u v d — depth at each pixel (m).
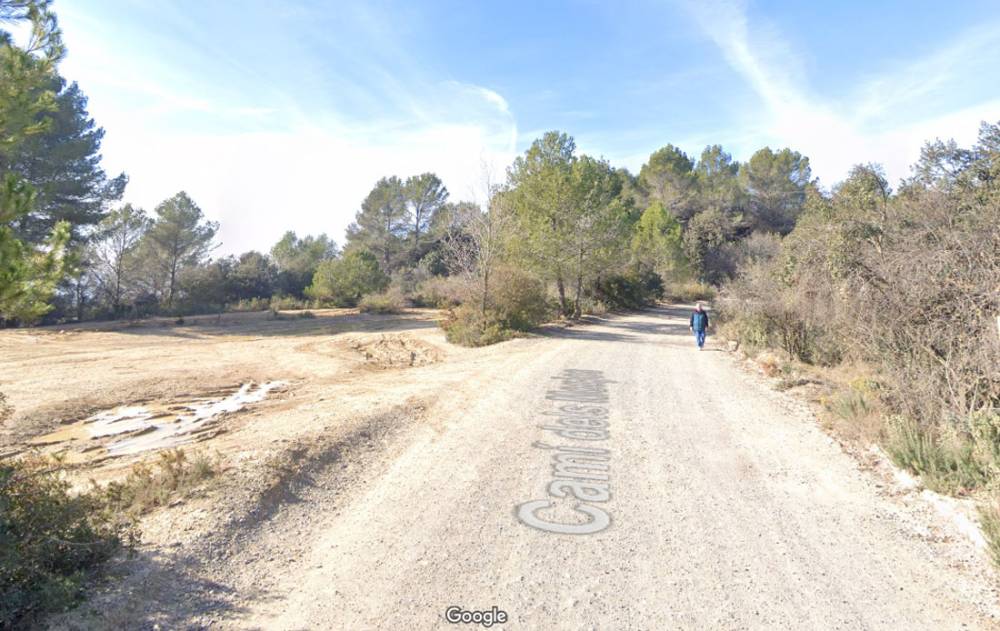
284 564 4.89
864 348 10.87
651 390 12.09
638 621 4.06
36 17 5.31
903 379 8.72
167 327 31.78
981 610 4.18
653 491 6.58
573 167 30.55
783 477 7.02
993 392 7.29
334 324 32.66
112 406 12.42
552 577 4.66
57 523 4.37
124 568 4.50
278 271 54.34
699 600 4.34
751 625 4.02
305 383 15.32
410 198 69.69
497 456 7.83
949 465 6.40
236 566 4.78
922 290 8.91
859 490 6.55
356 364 18.88
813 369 13.74
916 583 4.58
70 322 35.56
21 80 5.06
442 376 14.36
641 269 47.38
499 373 14.15
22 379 14.70
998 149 13.28
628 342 21.19
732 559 4.99
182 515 5.48
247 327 31.92
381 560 4.95
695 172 71.81
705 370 14.79
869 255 11.45
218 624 3.96
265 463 6.82
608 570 4.78
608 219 30.14
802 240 16.61
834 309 13.36
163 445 9.12
